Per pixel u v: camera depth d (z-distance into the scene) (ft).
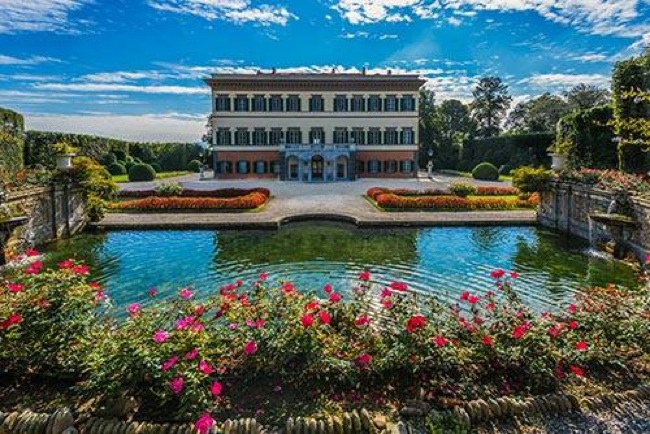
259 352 15.39
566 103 204.85
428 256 42.22
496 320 17.53
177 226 55.42
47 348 15.25
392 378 15.25
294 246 46.70
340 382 15.07
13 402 14.11
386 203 68.13
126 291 31.58
